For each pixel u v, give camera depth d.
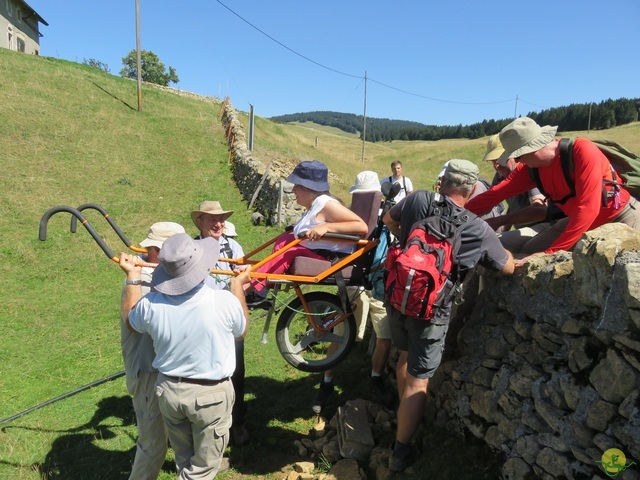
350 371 5.23
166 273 2.88
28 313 7.35
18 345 6.39
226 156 17.45
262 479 3.85
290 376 5.43
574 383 2.75
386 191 4.31
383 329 4.36
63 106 18.97
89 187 13.41
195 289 2.91
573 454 2.69
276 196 11.63
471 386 3.53
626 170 3.55
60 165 14.37
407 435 3.41
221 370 2.96
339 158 29.42
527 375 3.08
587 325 2.75
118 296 8.10
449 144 52.44
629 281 2.42
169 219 12.23
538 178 3.50
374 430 4.04
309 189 3.88
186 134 19.19
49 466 4.11
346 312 4.05
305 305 4.05
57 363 5.95
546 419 2.89
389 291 3.14
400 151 51.09
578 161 3.21
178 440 3.13
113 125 18.50
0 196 11.79
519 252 4.12
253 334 6.51
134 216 12.10
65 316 7.29
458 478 3.24
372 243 3.78
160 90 28.31
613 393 2.50
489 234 3.17
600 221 3.48
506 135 3.37
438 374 3.95
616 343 2.52
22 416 4.87
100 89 22.55
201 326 2.88
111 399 5.21
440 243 3.04
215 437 3.03
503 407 3.20
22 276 8.72
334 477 3.60
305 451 4.10
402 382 3.80
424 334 3.19
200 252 2.92
